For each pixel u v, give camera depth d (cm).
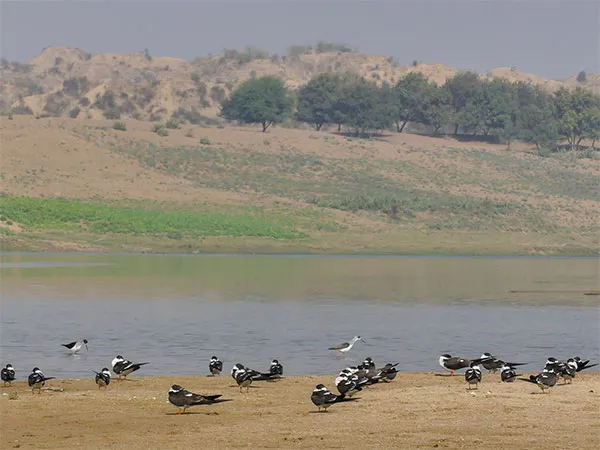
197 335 5603
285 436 2689
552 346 5291
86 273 10162
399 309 7212
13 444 2612
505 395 3369
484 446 2539
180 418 2991
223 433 2742
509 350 5116
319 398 3041
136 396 3416
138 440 2658
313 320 6431
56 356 4750
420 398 3312
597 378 3928
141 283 9106
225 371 4309
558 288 9262
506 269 12062
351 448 2523
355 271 11188
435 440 2614
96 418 2984
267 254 14462
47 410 3128
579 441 2598
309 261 12888
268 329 5900
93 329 5812
